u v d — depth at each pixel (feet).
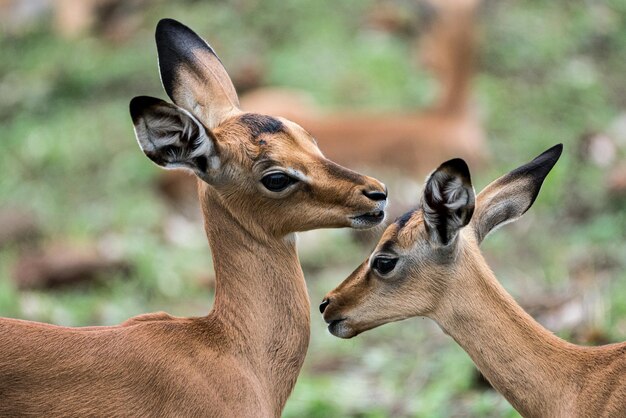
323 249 50.55
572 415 25.04
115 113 63.67
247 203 25.46
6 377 23.29
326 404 35.78
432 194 24.97
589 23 69.00
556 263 43.86
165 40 27.07
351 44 69.00
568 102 62.18
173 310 46.19
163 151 24.58
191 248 51.90
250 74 65.16
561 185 50.19
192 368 24.32
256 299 25.55
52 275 47.21
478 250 26.21
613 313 37.27
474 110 58.54
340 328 26.89
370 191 25.35
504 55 66.69
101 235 52.70
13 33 76.74
